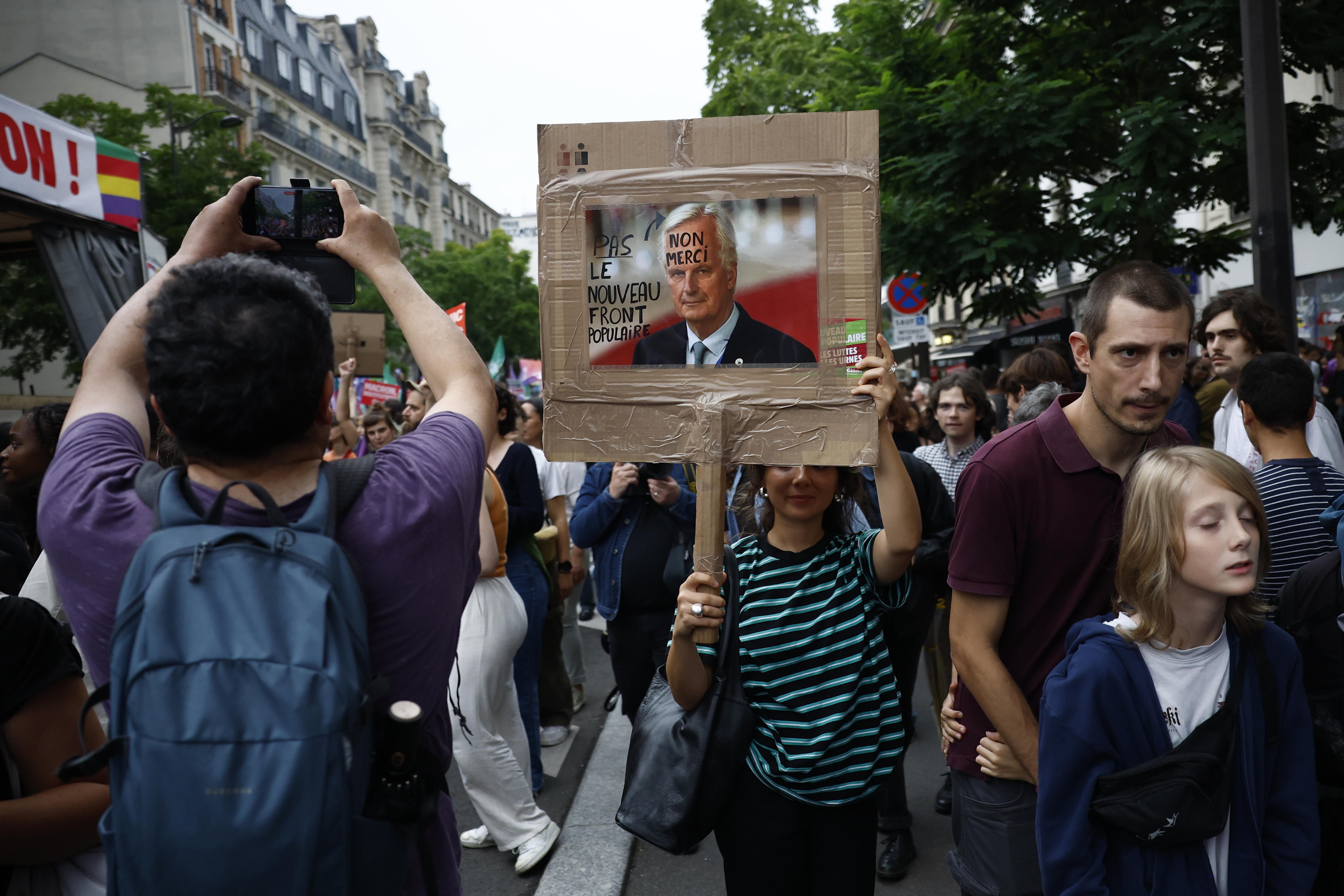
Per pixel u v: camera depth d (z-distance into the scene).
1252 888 1.80
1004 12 10.48
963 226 10.33
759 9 24.91
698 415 2.01
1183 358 2.02
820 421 1.98
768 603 2.38
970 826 2.28
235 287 1.31
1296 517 2.48
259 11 53.59
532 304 57.56
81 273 6.92
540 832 3.82
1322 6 8.75
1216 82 9.16
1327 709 2.11
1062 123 9.38
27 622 1.64
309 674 1.12
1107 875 1.84
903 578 2.41
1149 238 9.96
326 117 60.31
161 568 1.17
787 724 2.32
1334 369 12.05
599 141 2.01
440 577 1.39
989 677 2.12
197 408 1.27
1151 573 1.82
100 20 40.28
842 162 1.95
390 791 1.26
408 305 1.66
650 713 2.49
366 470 1.38
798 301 1.98
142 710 1.11
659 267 2.01
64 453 1.40
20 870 1.68
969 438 4.93
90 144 6.92
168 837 1.07
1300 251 15.91
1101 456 2.12
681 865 3.90
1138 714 1.83
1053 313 24.16
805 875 2.40
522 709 4.58
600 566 4.18
